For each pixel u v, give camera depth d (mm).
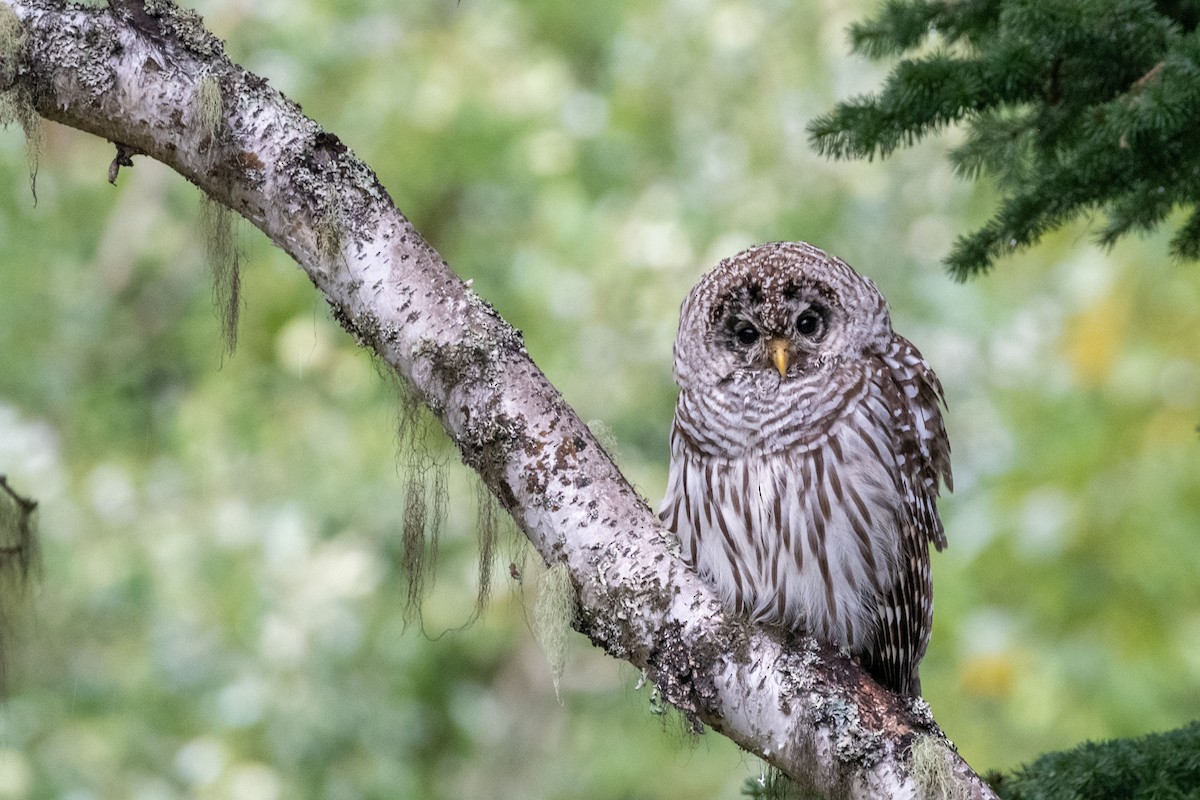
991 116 6770
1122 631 11930
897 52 6898
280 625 14469
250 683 14289
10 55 5355
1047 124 6430
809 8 17281
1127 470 12406
